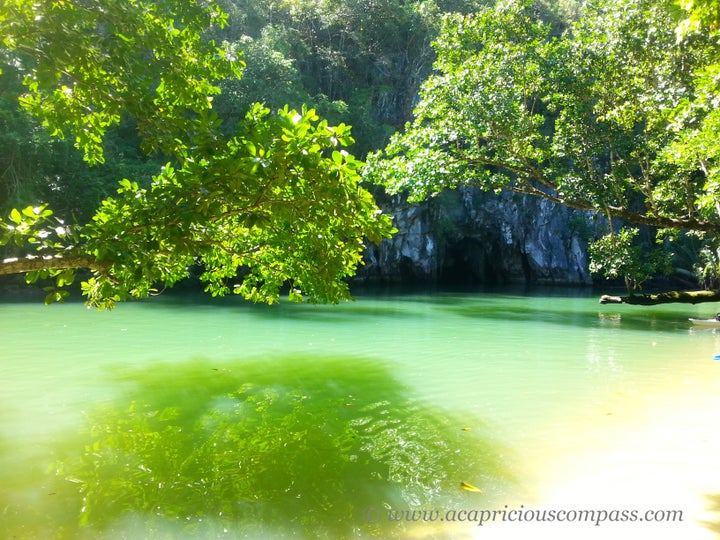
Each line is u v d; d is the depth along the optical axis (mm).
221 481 3889
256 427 5148
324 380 7266
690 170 9531
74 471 4027
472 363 8594
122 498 3588
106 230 3418
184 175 3402
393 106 39688
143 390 6570
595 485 3959
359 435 4953
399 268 37000
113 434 4895
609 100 11070
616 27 10352
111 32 4016
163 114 4227
